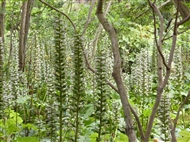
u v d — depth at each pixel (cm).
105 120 216
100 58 204
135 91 442
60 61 211
